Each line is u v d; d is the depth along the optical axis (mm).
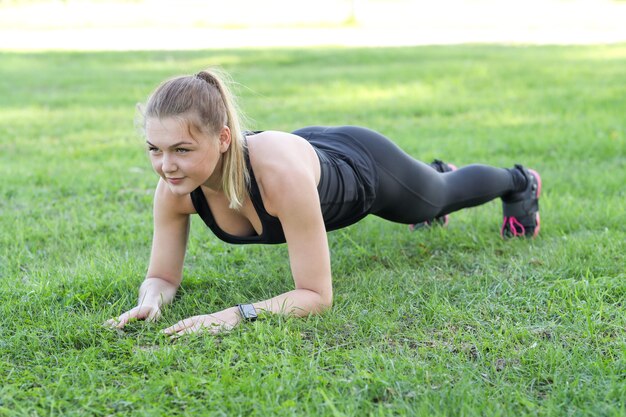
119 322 3088
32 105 9703
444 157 6375
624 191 5156
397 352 2848
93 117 8828
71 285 3525
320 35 22906
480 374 2660
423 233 4367
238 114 3207
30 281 3613
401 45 18453
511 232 4242
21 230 4523
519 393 2496
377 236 4336
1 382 2654
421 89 10547
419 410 2371
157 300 3264
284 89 10758
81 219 4836
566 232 4375
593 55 14430
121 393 2553
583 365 2684
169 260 3395
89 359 2785
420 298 3373
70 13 33375
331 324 3062
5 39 21625
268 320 3008
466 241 4234
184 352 2803
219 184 3014
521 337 2963
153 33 24109
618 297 3340
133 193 5484
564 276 3617
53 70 13516
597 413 2381
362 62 14336
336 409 2395
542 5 34375
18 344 2924
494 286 3535
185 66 13906
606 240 4039
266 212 3053
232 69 13469
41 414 2455
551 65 12797
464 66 12945
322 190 3189
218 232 3225
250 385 2535
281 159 2994
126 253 4012
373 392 2527
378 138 3531
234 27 27234
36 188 5609
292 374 2615
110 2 38875
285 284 3613
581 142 6707
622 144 6582
